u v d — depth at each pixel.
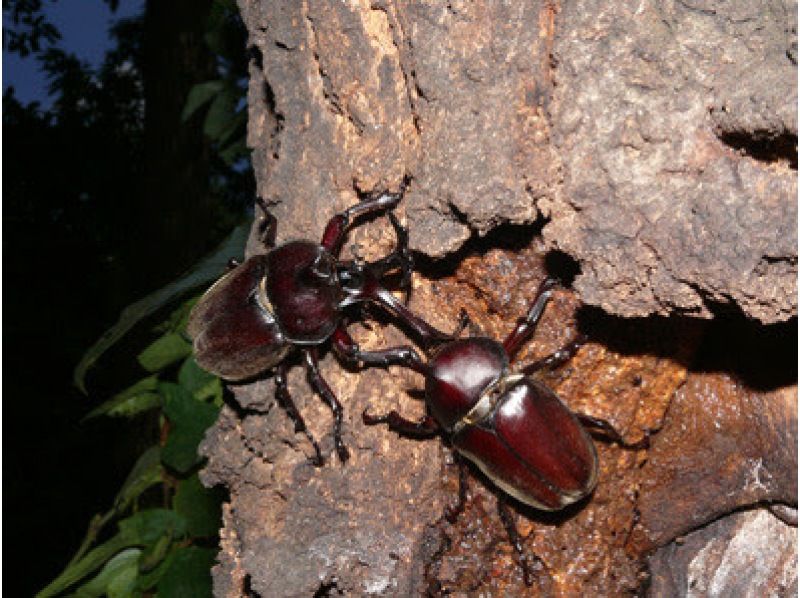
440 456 0.18
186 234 0.45
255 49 0.19
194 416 0.24
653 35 0.14
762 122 0.12
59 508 0.49
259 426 0.17
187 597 0.23
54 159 0.65
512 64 0.15
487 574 0.18
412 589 0.17
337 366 0.18
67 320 0.55
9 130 0.65
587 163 0.14
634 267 0.14
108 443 0.51
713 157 0.13
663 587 0.20
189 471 0.24
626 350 0.18
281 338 0.18
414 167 0.16
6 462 0.50
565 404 0.17
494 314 0.19
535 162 0.15
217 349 0.19
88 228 0.64
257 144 0.19
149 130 0.46
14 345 0.53
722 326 0.18
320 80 0.17
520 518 0.18
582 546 0.18
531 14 0.14
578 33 0.14
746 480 0.19
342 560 0.17
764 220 0.13
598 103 0.14
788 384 0.17
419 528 0.18
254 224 0.20
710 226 0.13
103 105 0.68
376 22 0.16
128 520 0.23
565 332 0.18
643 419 0.19
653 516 0.20
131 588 0.23
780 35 0.13
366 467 0.17
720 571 0.20
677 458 0.19
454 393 0.18
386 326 0.19
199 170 0.46
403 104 0.16
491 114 0.15
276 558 0.17
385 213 0.18
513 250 0.18
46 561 0.48
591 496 0.18
